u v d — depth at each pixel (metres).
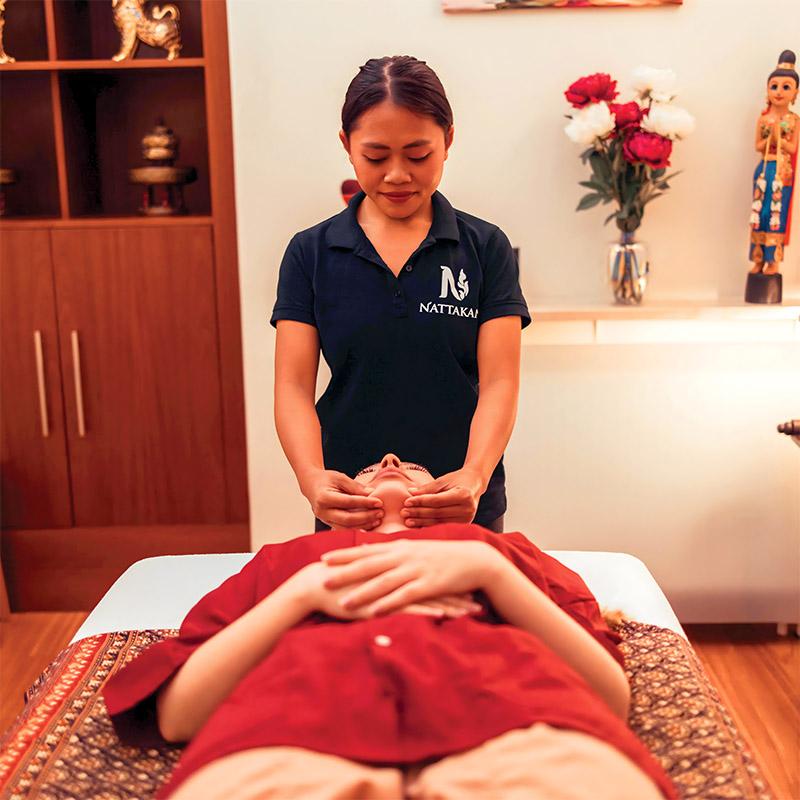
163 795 1.05
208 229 2.69
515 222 2.52
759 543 2.66
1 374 2.77
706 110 2.45
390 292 1.66
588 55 2.43
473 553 1.28
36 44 2.97
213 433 2.80
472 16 2.41
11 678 2.52
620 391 2.58
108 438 2.80
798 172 2.48
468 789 0.98
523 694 1.11
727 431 2.60
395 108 1.47
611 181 2.35
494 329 1.70
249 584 1.40
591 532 2.66
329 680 1.10
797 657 2.60
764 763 2.13
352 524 1.47
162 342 2.75
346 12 2.42
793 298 2.55
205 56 2.60
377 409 1.72
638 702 1.43
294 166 2.50
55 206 3.02
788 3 2.39
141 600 1.81
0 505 2.84
